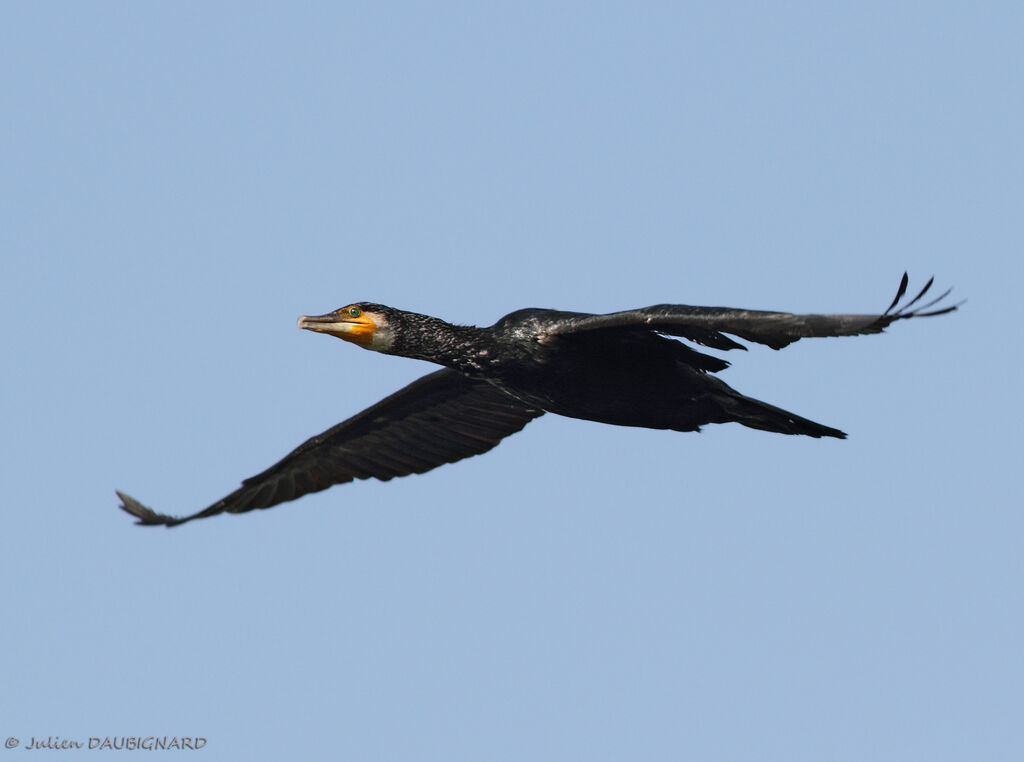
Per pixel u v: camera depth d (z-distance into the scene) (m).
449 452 19.31
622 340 16.08
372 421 18.94
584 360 16.52
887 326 12.98
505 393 17.59
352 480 19.09
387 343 17.50
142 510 17.42
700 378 16.48
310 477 18.97
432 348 17.39
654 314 14.68
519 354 16.77
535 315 16.84
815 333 13.34
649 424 17.03
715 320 14.10
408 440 19.22
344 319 17.56
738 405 16.61
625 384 16.56
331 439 18.88
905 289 12.63
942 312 12.63
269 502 18.78
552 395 16.95
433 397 18.91
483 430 19.17
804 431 16.78
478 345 17.03
